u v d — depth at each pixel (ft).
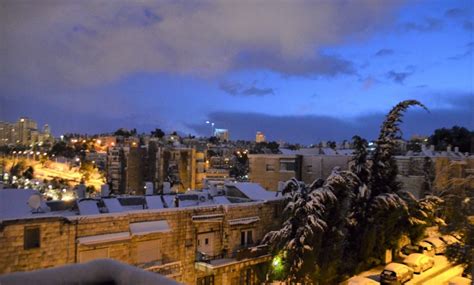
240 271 76.95
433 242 100.99
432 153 138.10
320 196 78.02
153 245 67.05
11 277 14.17
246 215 81.61
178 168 281.95
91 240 59.21
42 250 55.26
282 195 88.38
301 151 155.84
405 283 80.59
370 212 93.76
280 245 76.43
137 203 77.36
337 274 84.79
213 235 76.64
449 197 102.94
